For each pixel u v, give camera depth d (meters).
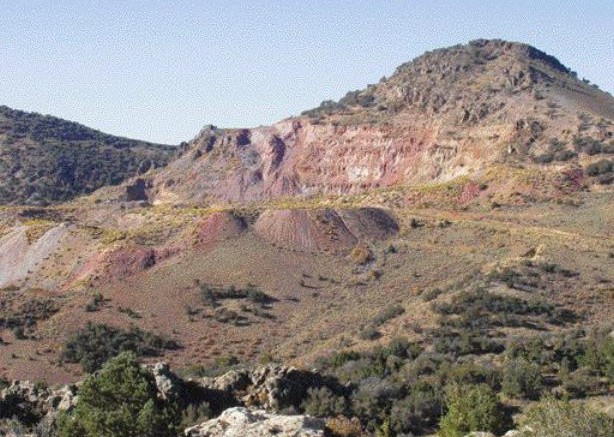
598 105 181.12
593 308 71.12
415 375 55.19
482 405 39.91
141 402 35.91
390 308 79.94
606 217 110.19
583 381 51.00
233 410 34.06
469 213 124.19
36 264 109.69
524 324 67.62
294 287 95.44
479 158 153.88
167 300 91.19
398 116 190.38
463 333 65.38
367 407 45.84
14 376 71.94
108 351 76.56
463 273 90.00
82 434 33.66
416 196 140.12
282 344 79.69
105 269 100.25
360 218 116.06
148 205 171.00
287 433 30.94
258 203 171.50
